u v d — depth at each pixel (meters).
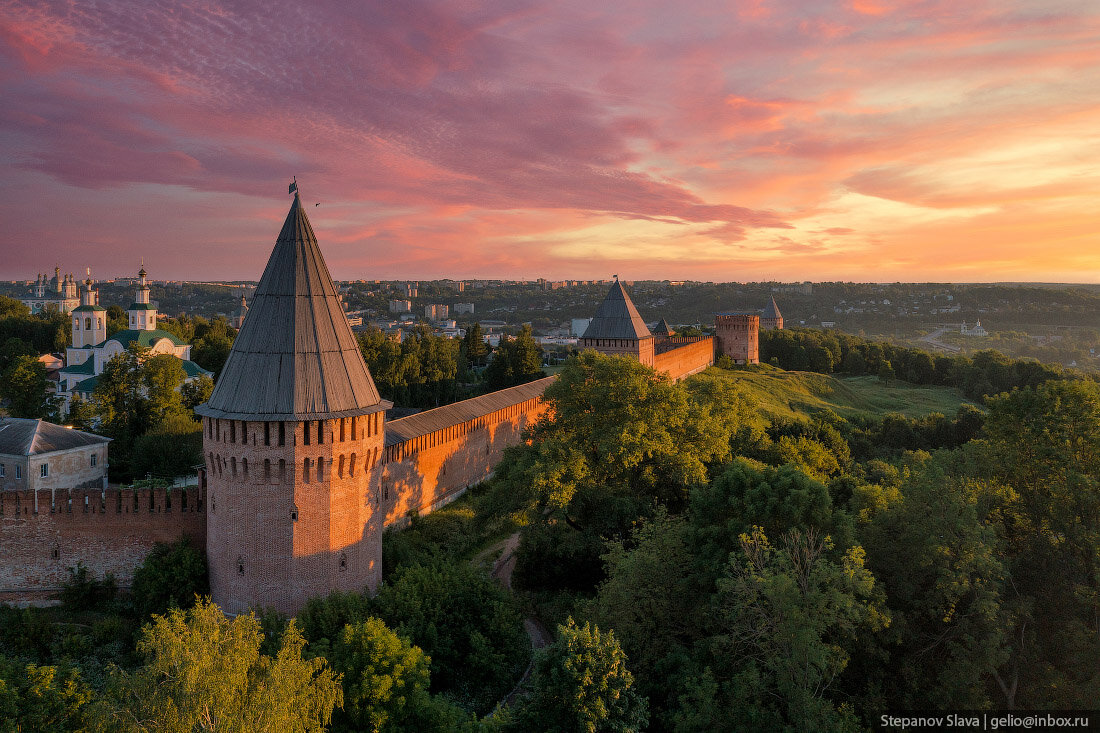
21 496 46.22
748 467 42.06
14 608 44.94
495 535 63.91
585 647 29.67
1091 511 40.66
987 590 36.81
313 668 29.25
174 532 46.78
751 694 31.92
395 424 62.09
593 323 106.81
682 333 191.62
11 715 29.11
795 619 30.80
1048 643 38.69
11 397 96.25
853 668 37.25
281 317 41.12
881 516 41.88
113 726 26.36
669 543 40.06
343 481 41.28
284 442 39.31
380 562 45.00
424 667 34.69
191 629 28.59
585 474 52.09
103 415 85.25
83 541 46.78
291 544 39.72
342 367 42.12
